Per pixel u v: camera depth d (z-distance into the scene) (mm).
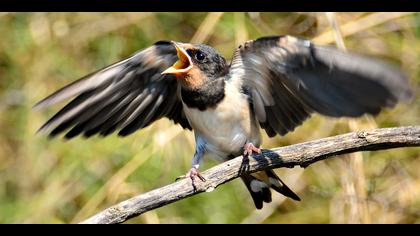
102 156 12953
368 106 7273
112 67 8398
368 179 12758
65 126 8492
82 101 8492
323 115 7812
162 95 8938
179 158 12555
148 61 8586
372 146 8016
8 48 14242
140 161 12633
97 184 12898
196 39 13062
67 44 14055
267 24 13344
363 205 12406
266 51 7953
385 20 13195
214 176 8062
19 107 13969
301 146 8148
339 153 8086
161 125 12641
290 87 8109
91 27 13992
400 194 12852
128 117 8820
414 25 13258
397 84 6824
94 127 8633
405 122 12789
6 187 13492
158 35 13734
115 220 7629
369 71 6973
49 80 14055
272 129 8672
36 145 13531
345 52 7199
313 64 7598
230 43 13125
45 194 13133
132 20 13836
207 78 8633
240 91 8625
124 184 12617
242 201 12898
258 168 8148
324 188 12867
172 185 7930
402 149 13047
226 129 8703
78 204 13039
